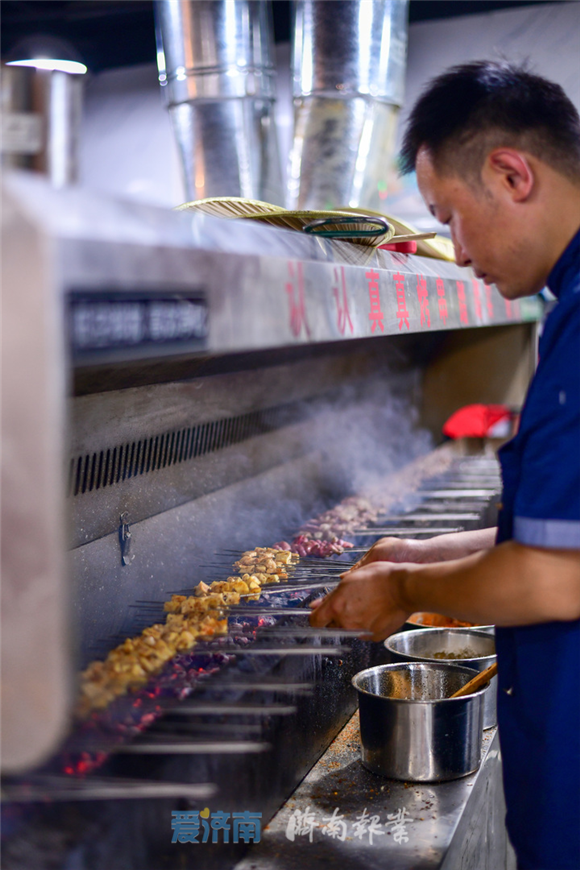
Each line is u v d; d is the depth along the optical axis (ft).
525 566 3.45
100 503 5.18
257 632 4.43
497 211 3.80
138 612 5.52
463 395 13.73
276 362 7.50
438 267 7.18
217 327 2.64
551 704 3.96
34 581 2.06
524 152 3.70
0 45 14.75
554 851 4.02
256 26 8.47
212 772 3.61
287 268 3.24
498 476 10.69
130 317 2.26
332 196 9.05
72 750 2.95
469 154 3.76
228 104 8.46
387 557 5.01
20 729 2.15
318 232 4.64
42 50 14.61
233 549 7.03
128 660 4.00
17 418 1.97
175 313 2.43
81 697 3.28
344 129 8.96
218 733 3.60
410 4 14.89
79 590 4.91
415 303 5.81
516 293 4.12
